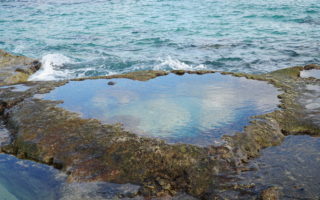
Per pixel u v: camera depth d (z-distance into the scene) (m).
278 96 4.15
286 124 3.52
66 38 10.80
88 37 10.88
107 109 3.92
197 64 7.41
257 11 14.95
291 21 12.34
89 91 4.55
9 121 3.80
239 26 11.88
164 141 3.15
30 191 2.81
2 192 2.81
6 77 5.86
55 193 2.74
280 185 2.64
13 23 14.00
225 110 3.81
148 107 3.95
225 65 7.30
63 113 3.80
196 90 4.49
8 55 7.23
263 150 3.13
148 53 8.53
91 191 2.71
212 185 2.69
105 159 3.00
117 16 15.26
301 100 4.04
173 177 2.79
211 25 12.28
